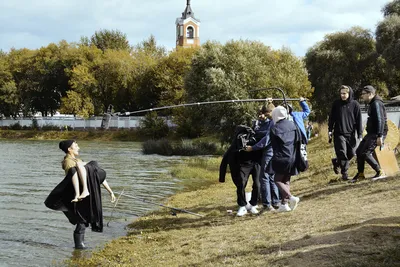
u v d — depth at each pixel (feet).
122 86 225.35
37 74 245.45
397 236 17.90
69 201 25.82
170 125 197.16
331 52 183.52
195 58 118.21
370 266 15.30
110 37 288.10
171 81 209.26
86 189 25.46
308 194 32.35
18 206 40.60
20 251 26.32
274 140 25.99
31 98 246.68
